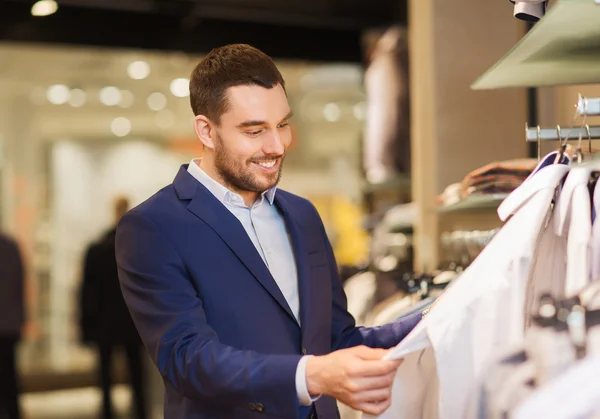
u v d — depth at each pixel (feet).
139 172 31.40
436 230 11.82
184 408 5.36
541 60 5.09
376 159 15.78
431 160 11.91
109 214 31.07
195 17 17.76
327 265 5.84
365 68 18.42
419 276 8.41
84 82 28.17
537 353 3.48
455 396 4.21
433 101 11.87
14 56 25.50
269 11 17.66
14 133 29.73
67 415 21.83
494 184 7.38
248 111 5.08
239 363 4.65
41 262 29.99
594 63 5.17
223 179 5.42
